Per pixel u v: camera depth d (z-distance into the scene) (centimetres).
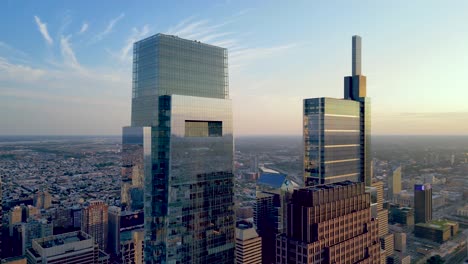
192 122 19400
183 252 18838
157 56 18938
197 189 19475
